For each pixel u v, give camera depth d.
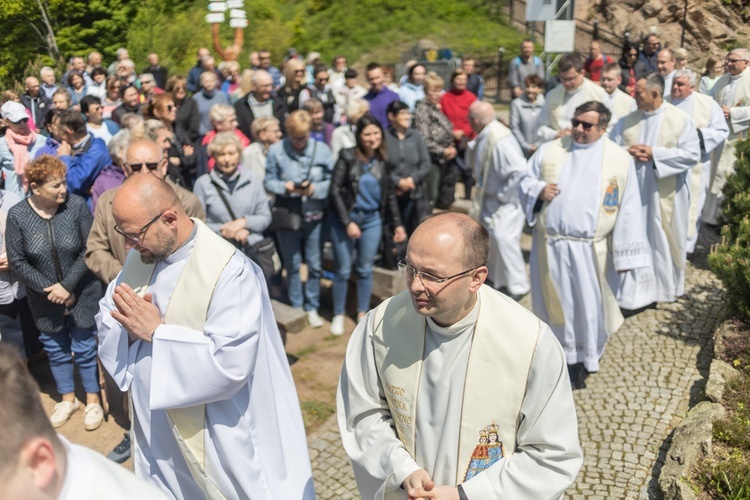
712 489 3.29
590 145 4.55
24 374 1.21
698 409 3.86
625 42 11.56
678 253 5.75
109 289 2.90
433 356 2.16
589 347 4.65
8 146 6.03
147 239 2.54
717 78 7.89
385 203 5.56
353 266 6.25
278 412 2.96
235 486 2.80
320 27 20.78
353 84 9.66
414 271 2.00
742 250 4.73
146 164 3.73
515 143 5.86
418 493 2.05
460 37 19.27
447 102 7.94
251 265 2.82
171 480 2.85
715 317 5.56
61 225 4.06
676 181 5.57
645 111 5.63
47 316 4.25
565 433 2.10
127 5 20.03
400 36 19.92
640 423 4.15
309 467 3.03
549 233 4.66
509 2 20.17
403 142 5.73
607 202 4.49
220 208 4.74
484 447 2.14
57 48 19.06
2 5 18.20
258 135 5.87
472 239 2.00
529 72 10.43
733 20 14.76
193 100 7.71
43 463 1.19
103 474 1.30
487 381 2.11
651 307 5.86
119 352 2.80
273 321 2.95
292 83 8.14
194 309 2.63
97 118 6.42
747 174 5.83
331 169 5.48
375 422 2.30
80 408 4.66
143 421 2.79
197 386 2.58
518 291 6.09
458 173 7.61
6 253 4.28
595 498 3.52
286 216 5.44
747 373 4.23
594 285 4.59
